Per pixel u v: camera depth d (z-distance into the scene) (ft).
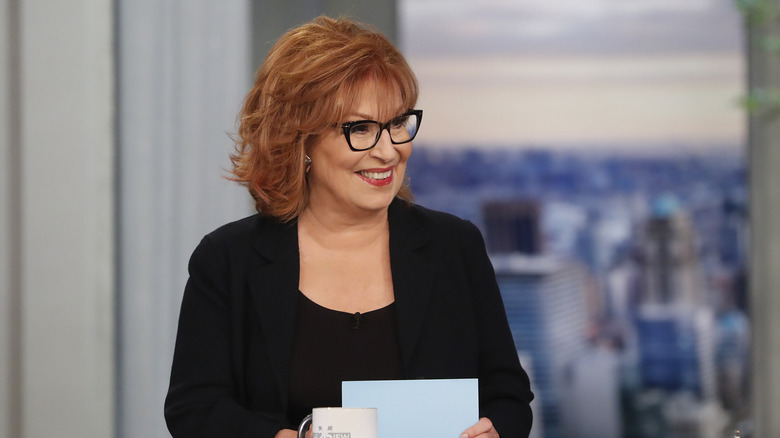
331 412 16.52
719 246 57.98
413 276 23.02
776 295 52.08
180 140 42.19
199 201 42.09
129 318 42.19
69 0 41.50
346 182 21.84
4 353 41.75
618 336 58.03
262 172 22.95
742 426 52.80
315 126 21.59
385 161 21.57
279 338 22.39
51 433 41.65
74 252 41.57
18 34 41.73
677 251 58.03
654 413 57.62
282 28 44.19
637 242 58.54
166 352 42.09
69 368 41.65
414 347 22.40
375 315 22.75
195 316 23.31
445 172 59.98
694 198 58.54
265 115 22.52
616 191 58.85
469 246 24.26
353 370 22.25
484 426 19.42
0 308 41.75
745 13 52.49
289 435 20.47
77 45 41.47
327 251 23.43
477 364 23.50
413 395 19.03
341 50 21.54
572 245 58.80
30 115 41.68
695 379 57.41
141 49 42.11
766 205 52.34
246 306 23.13
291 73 21.76
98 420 41.52
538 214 59.16
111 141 41.81
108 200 41.70
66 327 41.63
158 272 42.19
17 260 41.86
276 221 23.82
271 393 22.24
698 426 57.16
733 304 57.57
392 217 23.91
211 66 42.22
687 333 57.62
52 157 41.65
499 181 59.67
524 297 58.70
